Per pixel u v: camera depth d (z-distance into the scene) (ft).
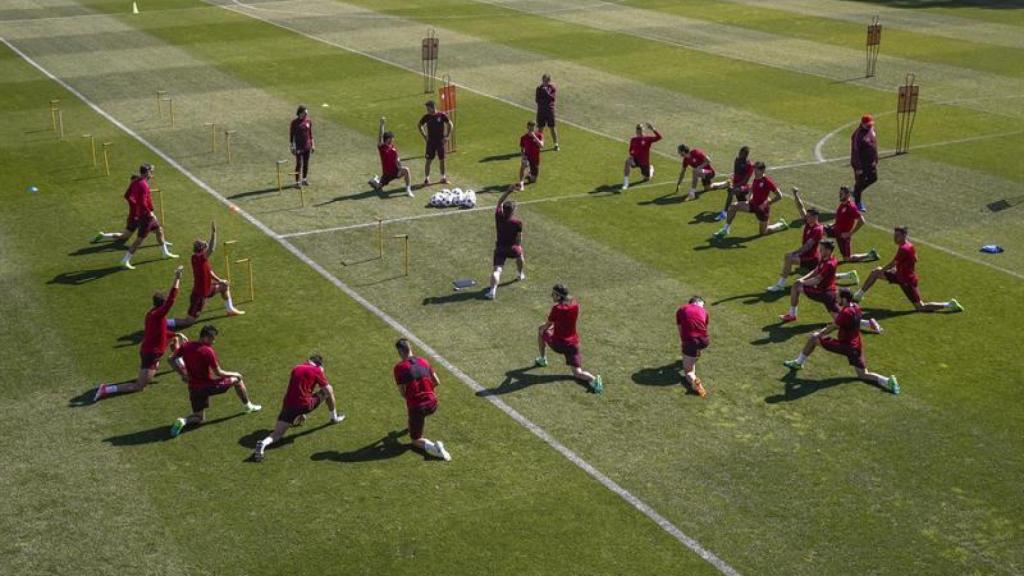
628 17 207.31
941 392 66.64
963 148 122.01
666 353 71.31
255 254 87.56
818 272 75.56
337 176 108.78
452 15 207.00
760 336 74.13
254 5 214.90
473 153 117.50
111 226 93.50
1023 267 87.66
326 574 48.60
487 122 130.31
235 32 185.88
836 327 67.51
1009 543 51.96
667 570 49.29
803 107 139.44
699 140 123.24
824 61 168.25
